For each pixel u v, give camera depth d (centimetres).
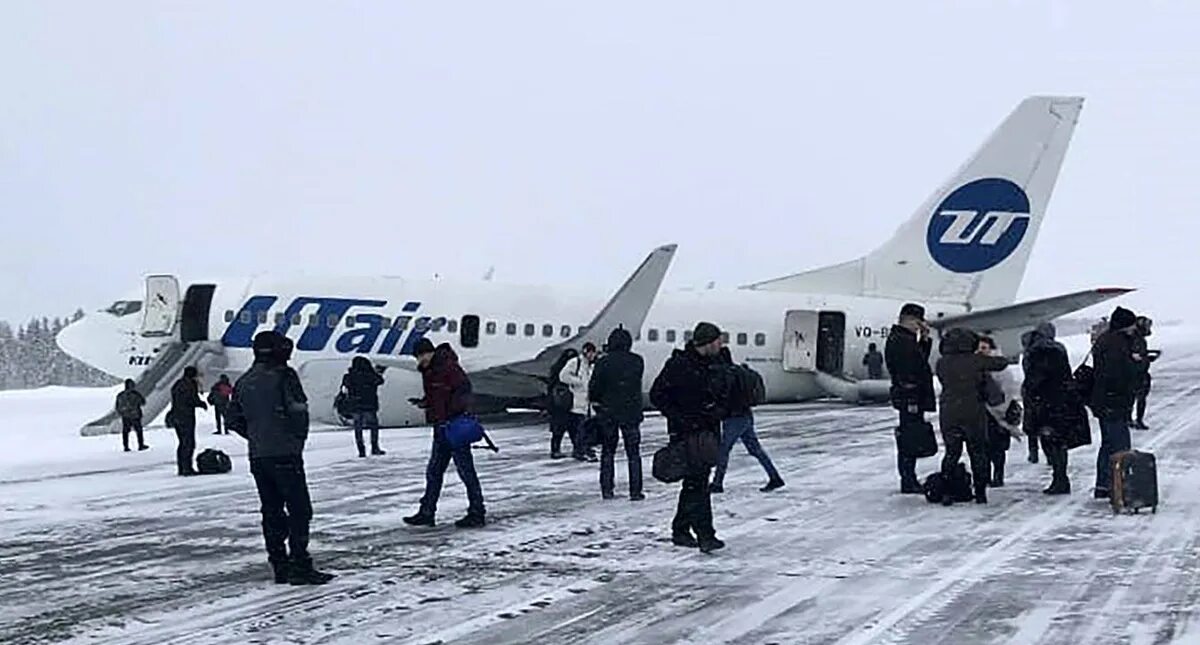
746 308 3203
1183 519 1339
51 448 2519
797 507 1467
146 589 1025
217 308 3138
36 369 8938
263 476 1036
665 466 1170
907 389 1562
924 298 3253
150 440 2697
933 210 3250
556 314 3106
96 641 849
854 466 1903
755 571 1080
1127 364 1459
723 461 1597
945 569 1078
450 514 1456
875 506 1471
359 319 3097
